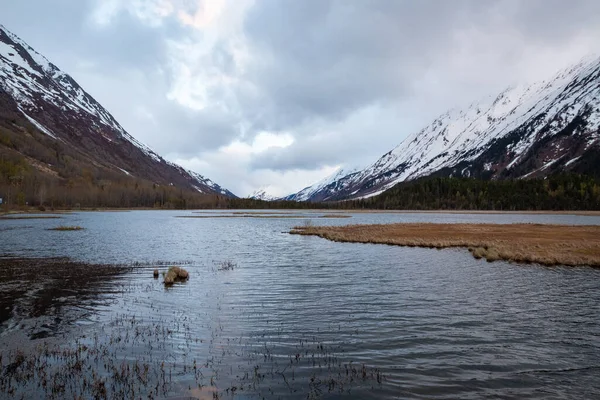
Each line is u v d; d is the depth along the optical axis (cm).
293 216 14975
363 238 5391
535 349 1381
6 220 9300
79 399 997
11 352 1302
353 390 1067
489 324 1656
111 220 10419
